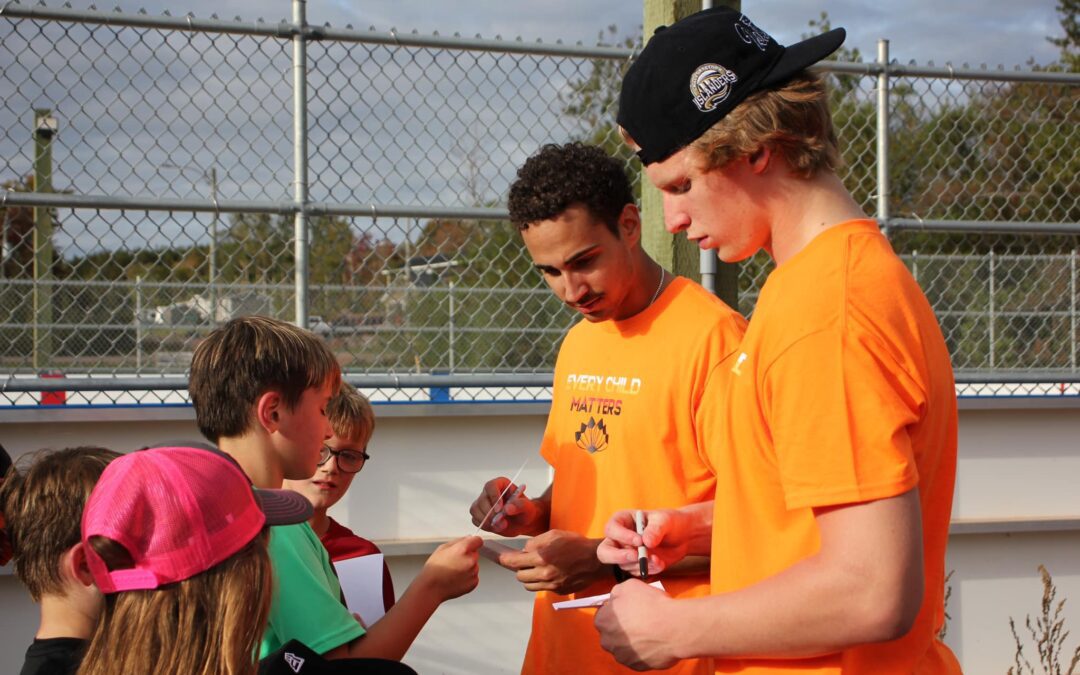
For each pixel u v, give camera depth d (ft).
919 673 4.37
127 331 13.61
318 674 4.91
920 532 3.86
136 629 4.40
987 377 13.01
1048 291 15.84
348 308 13.14
